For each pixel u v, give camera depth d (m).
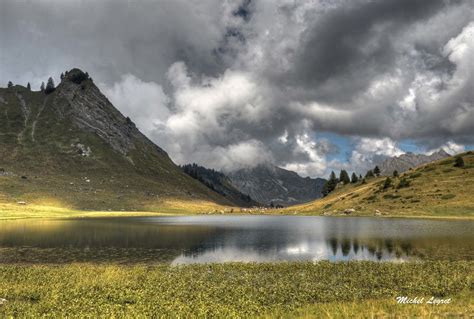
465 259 48.94
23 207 183.75
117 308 25.53
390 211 148.38
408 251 57.09
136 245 70.38
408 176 182.50
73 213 191.75
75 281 35.19
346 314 21.72
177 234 93.12
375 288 31.83
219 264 45.81
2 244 69.75
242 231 102.50
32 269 41.81
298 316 22.92
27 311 24.72
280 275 38.50
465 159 179.12
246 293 30.56
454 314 20.59
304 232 95.44
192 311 24.78
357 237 78.75
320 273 39.12
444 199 142.50
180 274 39.25
